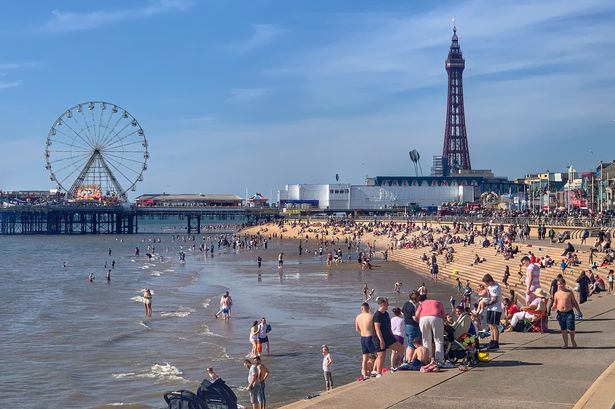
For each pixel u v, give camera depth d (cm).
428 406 1555
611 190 17212
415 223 19788
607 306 3244
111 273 11162
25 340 4878
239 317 5828
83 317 6047
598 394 1573
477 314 2509
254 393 2775
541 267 6944
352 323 5384
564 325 2212
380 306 2172
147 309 6041
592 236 10050
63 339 4897
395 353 2241
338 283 8650
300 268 11150
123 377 3706
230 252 16225
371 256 13050
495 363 1998
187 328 5281
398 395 1653
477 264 8819
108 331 5231
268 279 9425
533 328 2541
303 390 3297
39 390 3466
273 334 4866
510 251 8481
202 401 1869
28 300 7475
